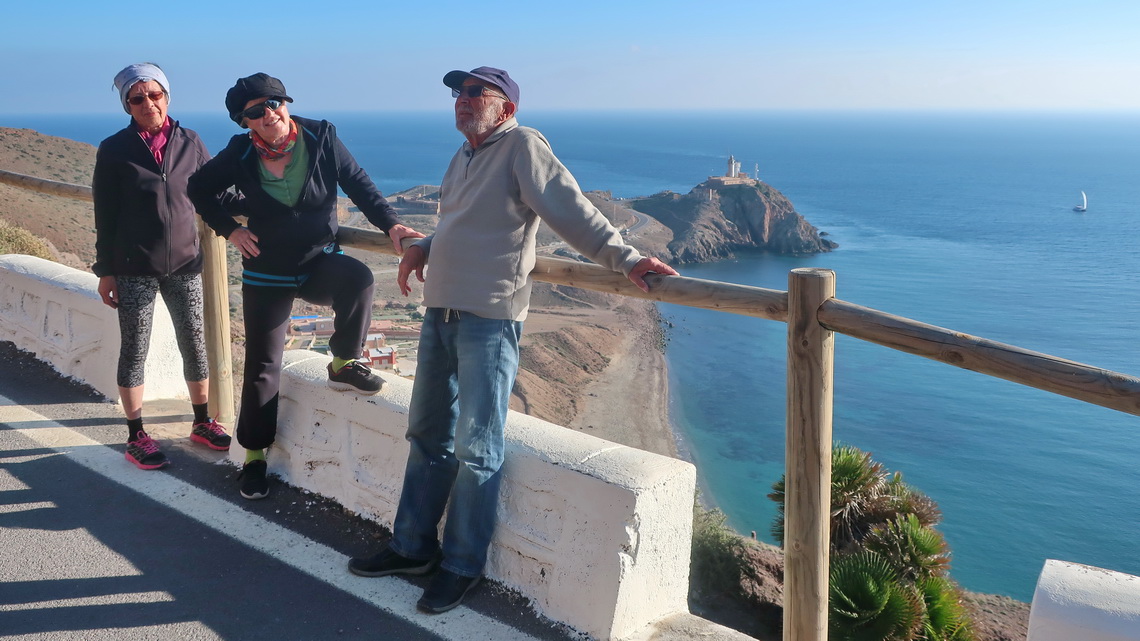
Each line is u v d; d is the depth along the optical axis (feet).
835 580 29.89
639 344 261.85
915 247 539.29
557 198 7.50
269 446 10.77
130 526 9.92
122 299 11.35
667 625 8.04
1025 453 184.44
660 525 7.86
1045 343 291.99
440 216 8.26
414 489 8.79
